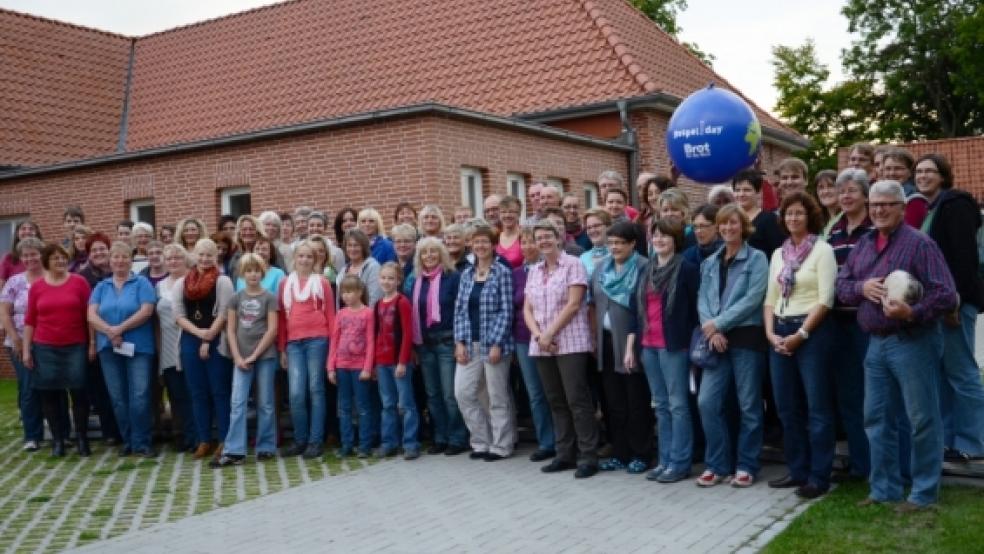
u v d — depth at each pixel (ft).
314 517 23.21
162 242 37.17
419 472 27.61
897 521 19.94
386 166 46.26
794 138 73.77
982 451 23.04
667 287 24.77
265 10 77.00
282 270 32.89
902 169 23.59
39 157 64.28
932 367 20.63
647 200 30.07
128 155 54.39
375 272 30.89
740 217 23.47
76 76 73.20
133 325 31.86
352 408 30.89
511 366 30.68
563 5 64.34
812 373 22.57
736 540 19.62
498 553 19.61
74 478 29.50
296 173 49.16
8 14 73.20
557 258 26.94
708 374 24.07
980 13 128.57
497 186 48.78
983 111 143.84
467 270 29.04
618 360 26.07
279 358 31.24
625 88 57.52
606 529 20.90
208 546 21.22
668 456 25.46
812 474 22.80
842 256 23.02
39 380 32.35
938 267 20.33
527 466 27.71
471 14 66.90
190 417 32.86
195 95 71.41
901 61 146.72
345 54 68.54
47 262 32.65
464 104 60.49
